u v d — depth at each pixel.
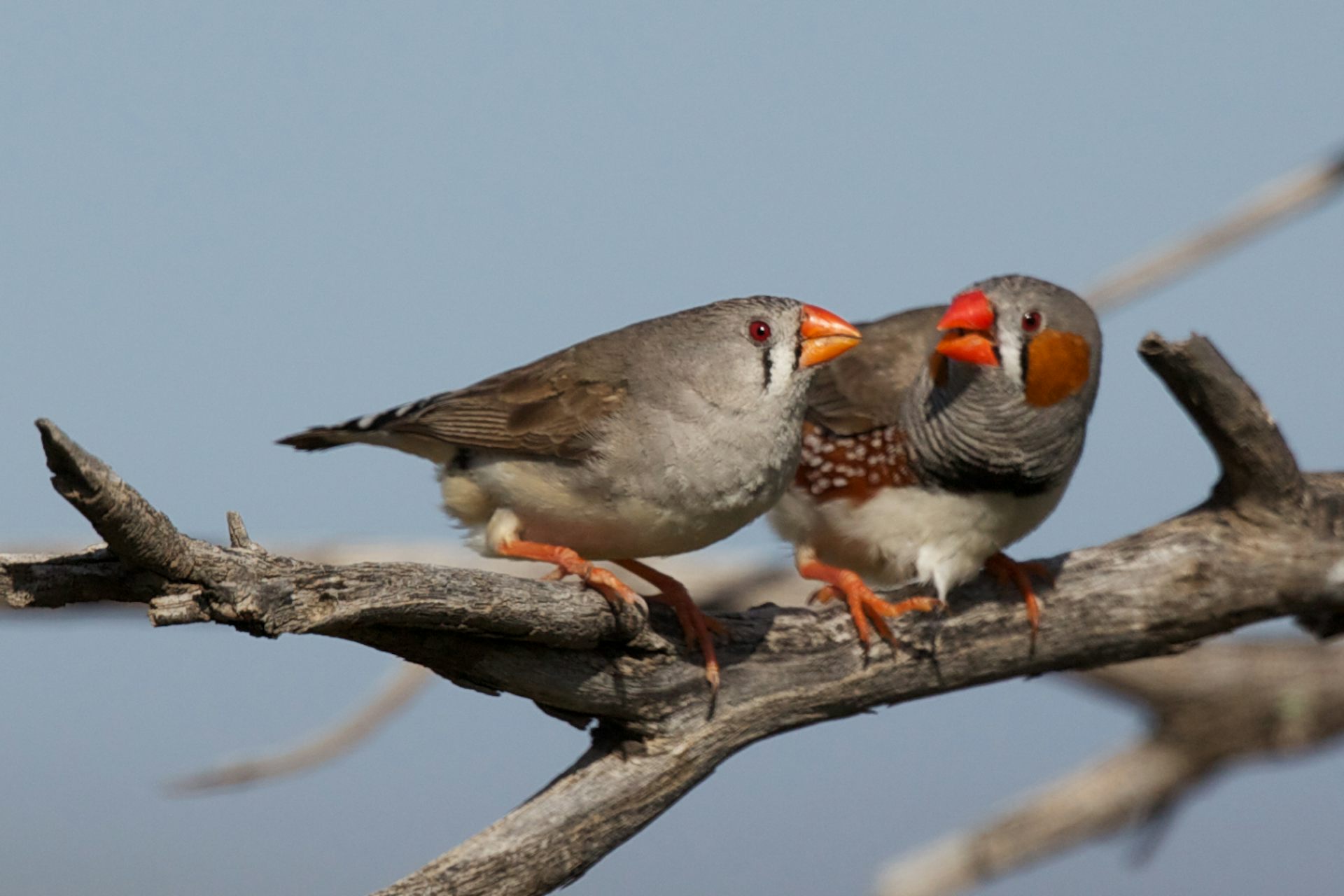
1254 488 8.69
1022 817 13.22
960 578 8.93
